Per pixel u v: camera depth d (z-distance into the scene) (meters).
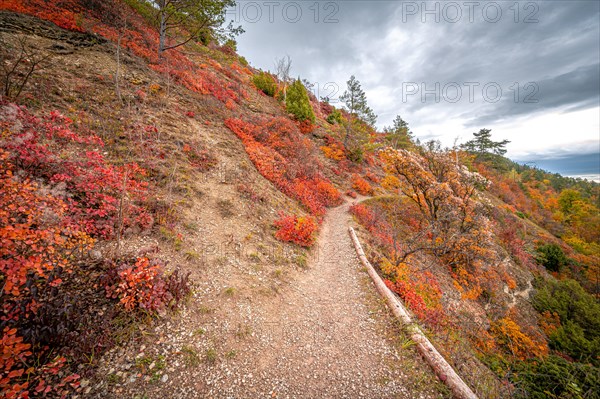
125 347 4.26
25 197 4.24
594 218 50.09
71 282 4.76
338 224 15.99
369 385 4.82
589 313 17.89
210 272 6.80
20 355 3.22
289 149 21.30
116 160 8.66
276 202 13.28
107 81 12.30
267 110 27.70
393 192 28.52
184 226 7.96
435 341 6.75
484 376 6.74
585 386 7.29
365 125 42.66
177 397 3.85
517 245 28.30
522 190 66.62
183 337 4.81
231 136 16.56
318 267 9.99
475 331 12.20
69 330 4.00
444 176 20.38
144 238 6.69
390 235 17.31
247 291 6.71
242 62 43.38
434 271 16.42
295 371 4.91
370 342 6.00
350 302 7.71
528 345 14.47
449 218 17.17
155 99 13.76
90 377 3.70
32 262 3.67
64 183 5.77
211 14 17.20
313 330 6.22
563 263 30.36
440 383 5.05
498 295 18.92
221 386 4.22
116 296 4.67
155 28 21.88
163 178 9.41
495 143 59.66
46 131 7.28
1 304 3.70
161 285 5.18
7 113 6.05
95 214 6.02
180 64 19.98
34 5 13.70
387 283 9.23
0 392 2.98
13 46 10.18
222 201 10.28
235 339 5.20
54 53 11.59
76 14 15.41
